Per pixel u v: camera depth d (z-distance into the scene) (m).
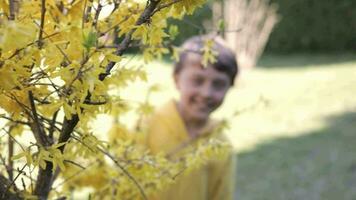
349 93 8.35
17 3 0.62
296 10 12.08
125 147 1.08
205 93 1.73
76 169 1.07
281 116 7.31
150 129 1.72
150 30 0.65
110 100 0.66
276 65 10.98
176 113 1.72
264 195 4.88
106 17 0.71
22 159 0.76
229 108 7.77
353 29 11.95
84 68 0.60
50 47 0.60
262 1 10.03
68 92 0.63
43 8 0.60
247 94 8.59
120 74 0.91
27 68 0.60
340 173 5.32
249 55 9.72
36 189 0.77
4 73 0.57
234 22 9.48
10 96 0.63
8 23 0.50
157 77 8.80
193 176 1.65
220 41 1.82
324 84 9.02
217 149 1.12
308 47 12.26
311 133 6.58
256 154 5.89
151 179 1.04
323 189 4.99
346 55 11.68
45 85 0.63
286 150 5.99
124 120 2.96
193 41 1.73
